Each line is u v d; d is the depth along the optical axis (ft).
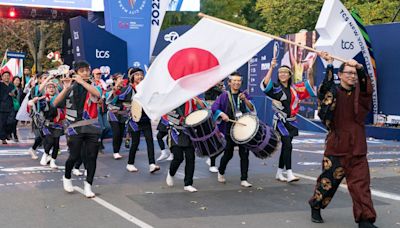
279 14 91.40
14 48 130.00
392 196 25.34
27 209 22.17
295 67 63.62
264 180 29.17
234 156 38.50
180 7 64.85
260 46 23.75
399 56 54.19
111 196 24.75
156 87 23.45
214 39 23.79
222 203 23.61
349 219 20.97
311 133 59.41
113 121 36.04
